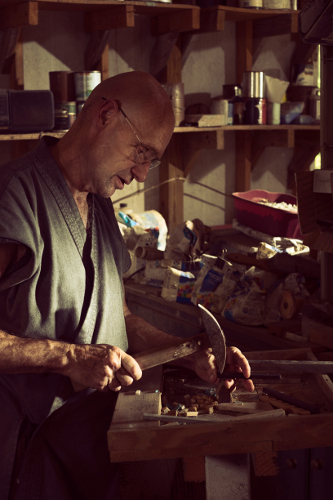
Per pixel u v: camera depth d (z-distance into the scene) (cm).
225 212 328
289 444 107
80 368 113
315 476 123
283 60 331
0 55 247
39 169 120
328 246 174
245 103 287
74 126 123
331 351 156
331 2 157
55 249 119
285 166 346
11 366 112
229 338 197
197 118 267
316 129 318
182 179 299
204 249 245
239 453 108
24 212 114
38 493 124
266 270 211
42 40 256
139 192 298
